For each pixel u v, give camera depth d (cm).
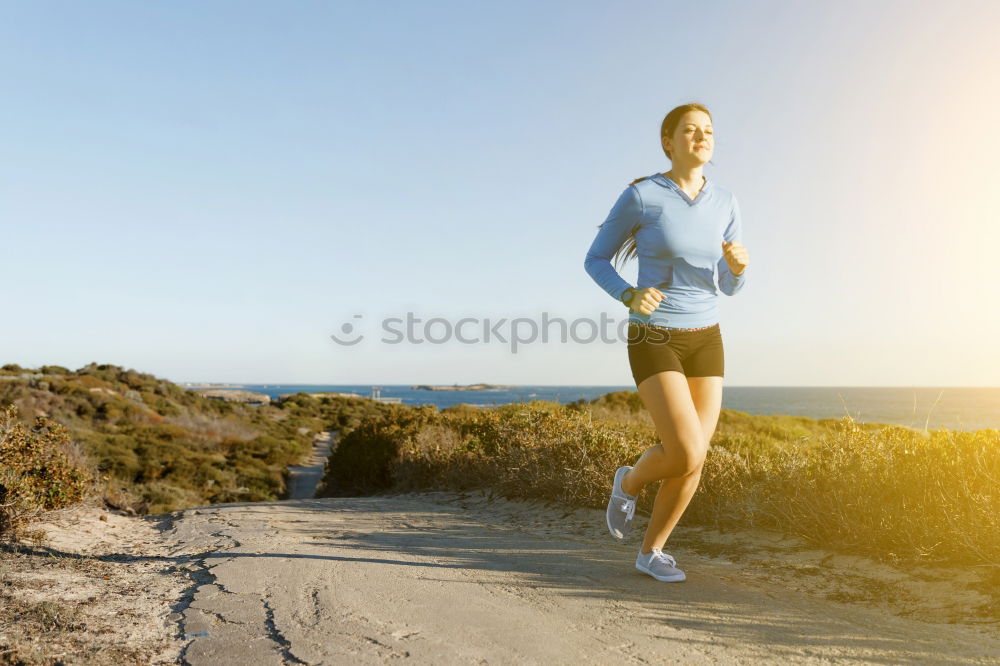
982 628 309
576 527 654
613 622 328
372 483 1476
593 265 379
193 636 321
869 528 448
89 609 360
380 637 310
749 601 362
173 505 1988
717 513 573
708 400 374
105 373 5044
